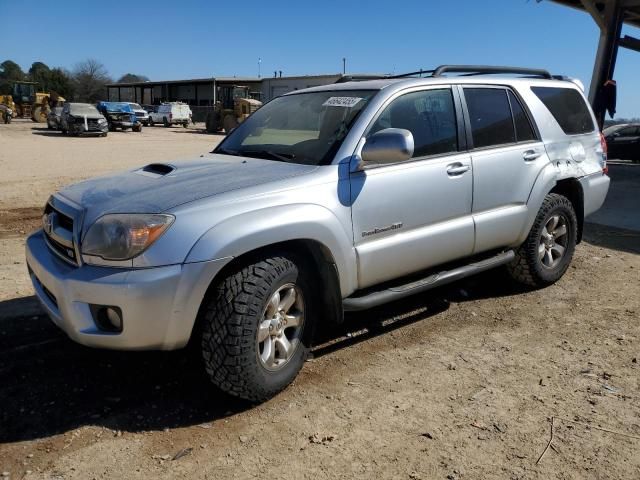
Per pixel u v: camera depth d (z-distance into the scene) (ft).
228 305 10.11
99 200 10.72
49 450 9.52
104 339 9.79
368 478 8.87
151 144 82.69
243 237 9.98
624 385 11.69
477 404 10.96
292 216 10.66
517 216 15.46
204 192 10.48
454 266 15.14
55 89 280.51
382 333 14.29
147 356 12.89
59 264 10.69
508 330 14.52
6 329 14.10
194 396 11.24
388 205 12.38
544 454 9.44
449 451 9.52
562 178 16.61
